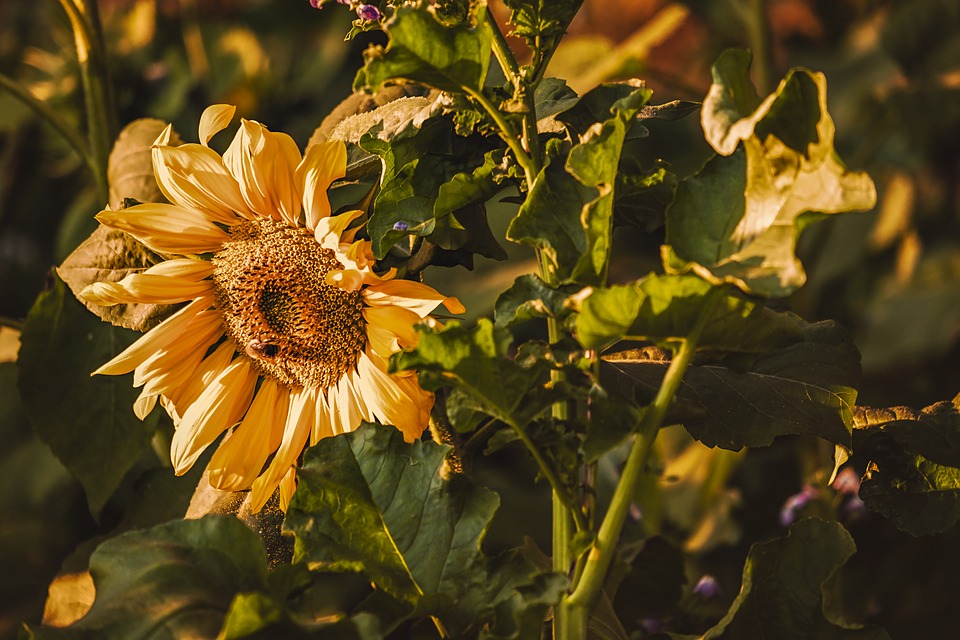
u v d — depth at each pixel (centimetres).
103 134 113
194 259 97
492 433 93
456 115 89
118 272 99
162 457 112
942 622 128
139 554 84
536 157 88
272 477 94
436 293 93
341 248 92
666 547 109
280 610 81
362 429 89
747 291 79
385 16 89
